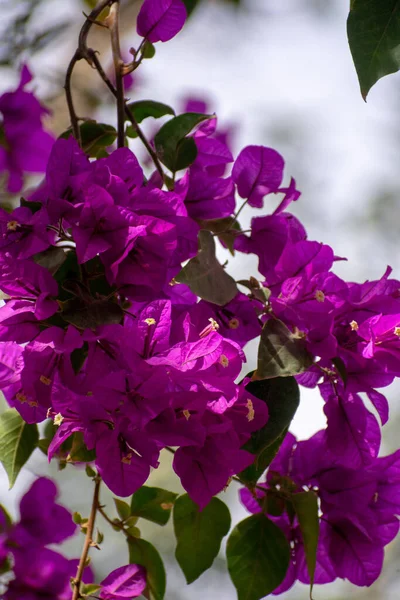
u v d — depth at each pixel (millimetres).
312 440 1389
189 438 1251
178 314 1321
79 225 1278
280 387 1312
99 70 1386
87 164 1307
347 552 1386
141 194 1299
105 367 1278
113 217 1278
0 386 1300
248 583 1363
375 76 1300
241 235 1397
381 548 1382
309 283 1317
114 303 1275
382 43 1302
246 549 1368
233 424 1276
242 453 1273
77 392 1276
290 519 1366
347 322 1320
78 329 1272
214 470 1274
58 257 1287
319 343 1300
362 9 1303
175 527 1376
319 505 1386
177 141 1397
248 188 1409
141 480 1255
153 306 1264
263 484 1382
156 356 1252
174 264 1312
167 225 1281
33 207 1305
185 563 1374
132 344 1256
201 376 1251
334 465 1383
